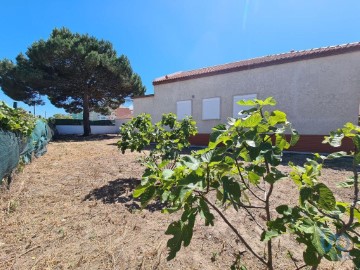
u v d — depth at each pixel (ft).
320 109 32.09
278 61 35.04
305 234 3.77
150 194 3.85
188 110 45.80
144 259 8.97
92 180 19.89
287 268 8.27
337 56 30.73
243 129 4.14
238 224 11.66
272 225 4.05
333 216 4.07
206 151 3.86
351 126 4.13
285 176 4.47
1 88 67.77
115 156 32.12
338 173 21.20
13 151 18.08
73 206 14.25
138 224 11.86
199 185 3.33
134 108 54.80
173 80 47.55
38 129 32.73
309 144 32.81
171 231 3.82
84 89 72.33
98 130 91.45
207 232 10.92
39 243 10.09
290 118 34.35
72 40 65.31
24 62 66.59
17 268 8.46
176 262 8.79
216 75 41.83
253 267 8.37
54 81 65.21
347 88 30.22
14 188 17.10
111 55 72.84
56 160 29.19
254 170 4.42
